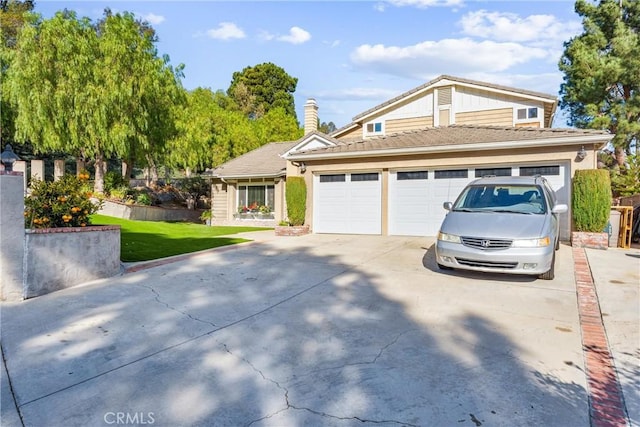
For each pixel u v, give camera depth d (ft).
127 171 75.20
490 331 14.69
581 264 25.26
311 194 46.44
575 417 9.39
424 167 40.52
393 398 10.24
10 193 19.03
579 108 79.97
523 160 35.94
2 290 18.70
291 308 17.57
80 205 22.84
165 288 20.85
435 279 22.20
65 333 14.84
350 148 44.29
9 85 54.65
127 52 58.65
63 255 20.98
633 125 67.15
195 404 10.09
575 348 13.24
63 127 54.75
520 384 10.88
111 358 12.76
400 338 14.14
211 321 16.08
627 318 15.90
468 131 43.42
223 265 26.25
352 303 18.15
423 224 40.98
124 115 57.88
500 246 20.68
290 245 35.42
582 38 77.66
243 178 65.67
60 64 53.47
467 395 10.34
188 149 76.64
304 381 11.19
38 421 9.44
